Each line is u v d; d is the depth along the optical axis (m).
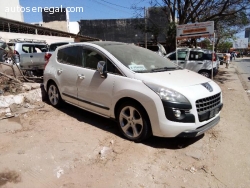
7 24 15.48
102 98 4.08
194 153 3.56
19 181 2.75
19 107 5.07
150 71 3.94
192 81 3.76
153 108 3.38
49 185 2.71
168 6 13.27
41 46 10.34
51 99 5.49
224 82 11.34
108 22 32.91
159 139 3.94
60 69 5.00
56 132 4.10
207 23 9.10
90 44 4.46
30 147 3.53
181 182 2.90
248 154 3.69
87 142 3.75
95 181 2.81
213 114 3.72
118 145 3.66
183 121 3.32
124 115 3.84
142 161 3.27
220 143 4.01
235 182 2.98
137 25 14.94
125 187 2.74
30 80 6.54
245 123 5.14
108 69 4.02
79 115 4.99
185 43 18.83
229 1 11.71
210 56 10.70
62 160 3.21
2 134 3.94
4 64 5.92
